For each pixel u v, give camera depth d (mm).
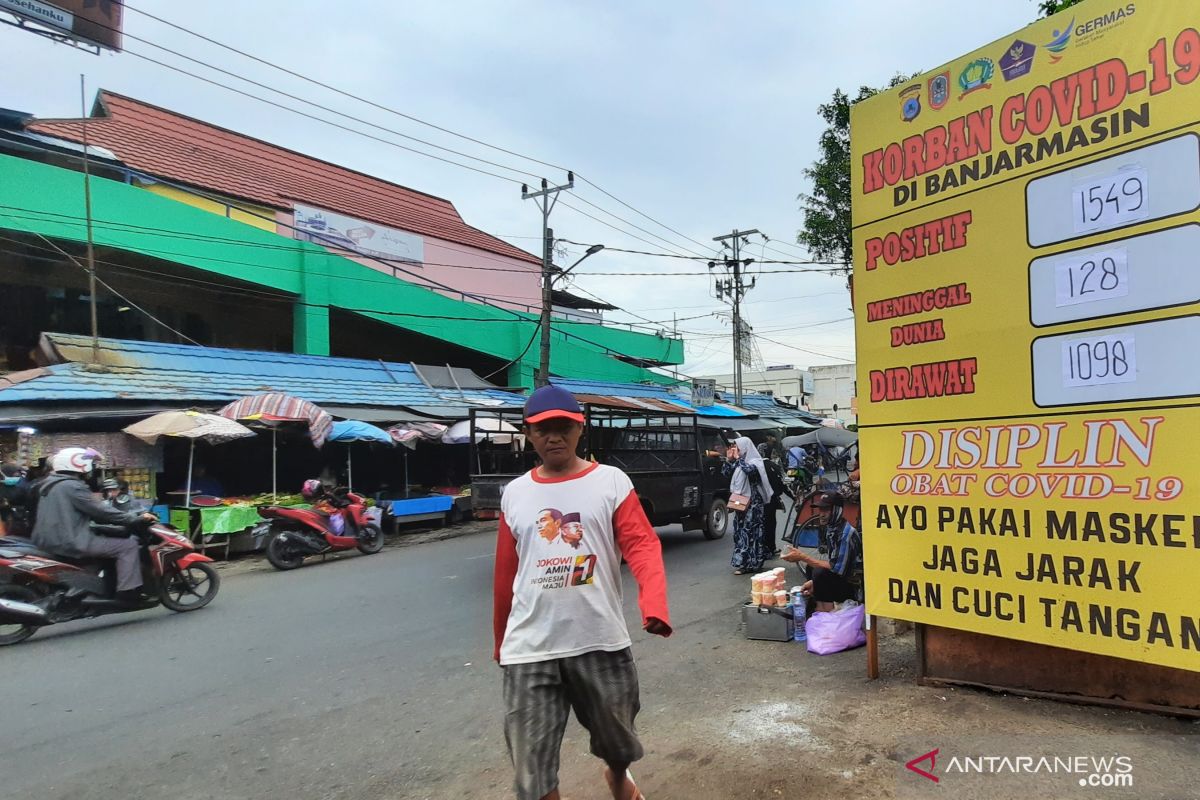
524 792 2439
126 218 14625
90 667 5816
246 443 14062
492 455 10422
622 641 2627
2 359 14648
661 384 29328
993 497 3906
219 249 16078
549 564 2586
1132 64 3475
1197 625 3240
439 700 4781
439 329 20859
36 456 10703
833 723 3869
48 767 3971
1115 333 3504
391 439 14062
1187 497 3279
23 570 6551
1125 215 3479
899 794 3061
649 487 10086
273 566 10844
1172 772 3012
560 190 19250
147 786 3715
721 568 9250
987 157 3955
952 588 4074
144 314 16438
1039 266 3758
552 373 24406
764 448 9594
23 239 13922
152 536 7520
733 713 4172
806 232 11797
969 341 4012
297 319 17734
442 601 7891
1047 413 3721
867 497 4484
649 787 3340
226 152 22047
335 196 23406
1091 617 3561
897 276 4316
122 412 11766
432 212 28078
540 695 2543
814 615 5594
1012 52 3873
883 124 4402
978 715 3762
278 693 5051
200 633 6820
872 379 4441
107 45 13953
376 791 3562
